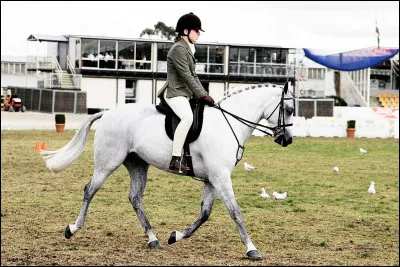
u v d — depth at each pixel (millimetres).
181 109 10039
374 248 10875
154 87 58500
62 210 13961
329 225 12969
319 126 40906
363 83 64188
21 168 21344
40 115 51406
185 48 10133
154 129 10273
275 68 59438
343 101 64312
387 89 67312
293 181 19719
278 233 12039
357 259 9961
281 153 28797
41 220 12758
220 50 59281
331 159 26656
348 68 52594
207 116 10148
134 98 58781
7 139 32188
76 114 53938
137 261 9430
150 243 10469
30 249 10172
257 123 10336
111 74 57312
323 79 64625
